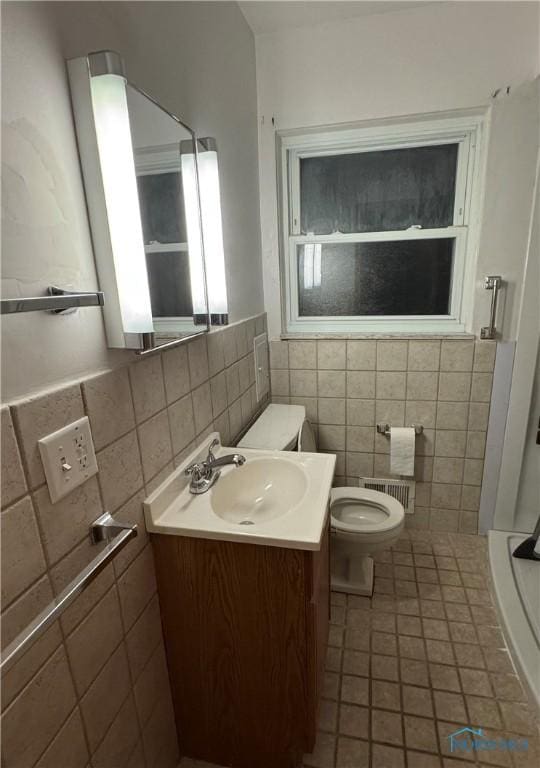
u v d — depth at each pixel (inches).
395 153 77.9
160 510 42.4
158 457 42.9
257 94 76.6
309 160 81.5
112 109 29.8
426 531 90.1
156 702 44.4
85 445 31.3
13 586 25.6
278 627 42.1
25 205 26.0
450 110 70.7
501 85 68.0
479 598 71.6
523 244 71.9
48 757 29.1
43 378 27.9
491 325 75.1
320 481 49.1
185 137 45.4
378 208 80.7
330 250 84.5
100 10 33.2
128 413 37.3
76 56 30.5
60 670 30.0
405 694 55.8
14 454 25.3
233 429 66.9
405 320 84.7
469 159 74.7
